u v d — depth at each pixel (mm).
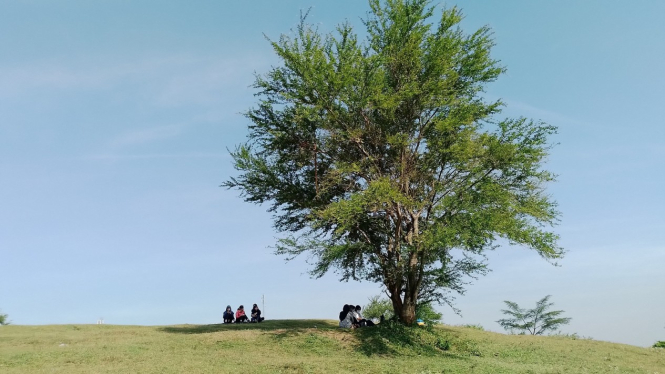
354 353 18281
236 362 15352
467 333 24844
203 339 19484
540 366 18312
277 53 20484
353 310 22984
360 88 20734
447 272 22625
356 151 22969
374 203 20328
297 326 25641
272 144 22734
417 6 22031
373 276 22641
